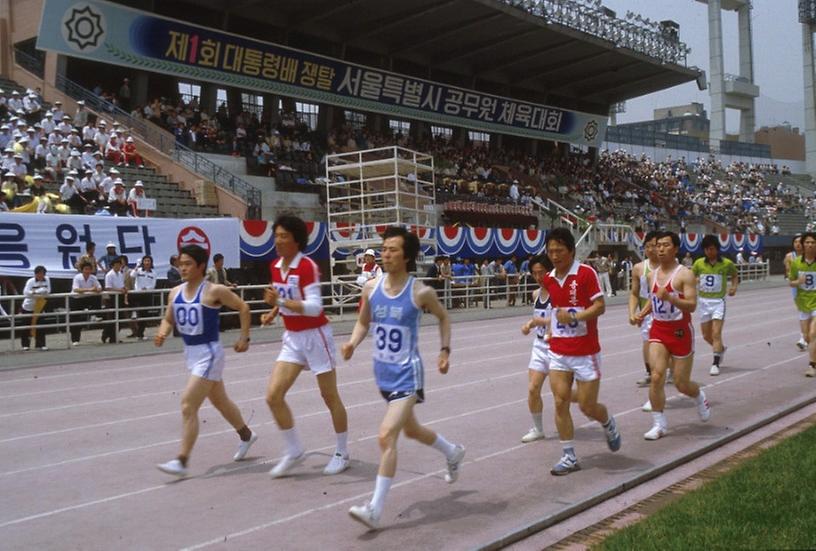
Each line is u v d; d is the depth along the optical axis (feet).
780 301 96.32
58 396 35.19
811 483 18.51
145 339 58.59
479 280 90.94
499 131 141.38
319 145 111.96
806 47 255.29
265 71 104.58
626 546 14.96
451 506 18.56
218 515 18.08
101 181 71.05
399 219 80.28
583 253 118.11
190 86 104.53
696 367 41.65
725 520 16.10
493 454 23.61
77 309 54.90
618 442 22.76
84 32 86.38
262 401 32.81
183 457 20.83
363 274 64.54
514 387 36.22
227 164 91.71
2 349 52.42
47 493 20.04
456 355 48.85
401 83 121.90
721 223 177.47
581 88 159.53
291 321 21.17
